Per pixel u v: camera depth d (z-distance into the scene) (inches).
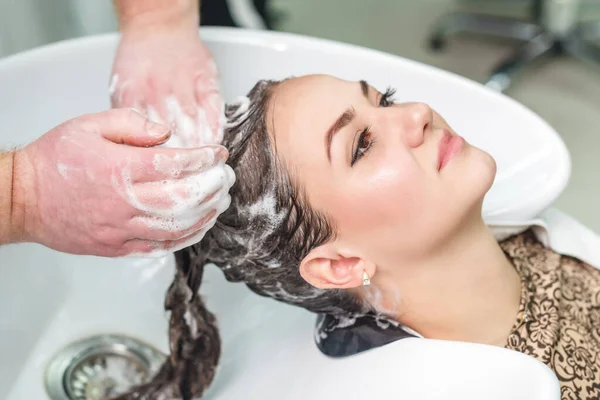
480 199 26.9
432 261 27.2
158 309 32.5
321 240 27.0
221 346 31.6
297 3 99.7
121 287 32.6
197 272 29.3
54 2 44.3
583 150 70.4
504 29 86.9
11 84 29.7
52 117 31.0
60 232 22.3
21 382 29.4
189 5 32.0
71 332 31.4
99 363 31.1
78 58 31.3
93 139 21.3
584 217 62.5
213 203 21.8
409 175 25.7
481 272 28.2
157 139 21.4
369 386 25.5
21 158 21.8
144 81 30.0
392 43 91.0
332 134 26.5
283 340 30.9
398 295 28.3
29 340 30.2
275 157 26.7
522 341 27.7
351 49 33.7
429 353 24.6
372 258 27.0
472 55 88.0
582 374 26.9
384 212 25.9
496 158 32.9
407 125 26.7
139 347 31.8
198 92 30.1
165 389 30.4
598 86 80.5
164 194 20.9
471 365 23.1
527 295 29.1
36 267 30.5
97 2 46.0
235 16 56.9
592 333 28.7
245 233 27.2
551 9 82.7
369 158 26.3
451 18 89.0
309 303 29.4
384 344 26.9
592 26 85.5
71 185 21.2
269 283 29.3
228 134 27.7
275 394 28.3
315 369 28.1
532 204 30.7
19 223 22.1
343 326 28.4
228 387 30.1
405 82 33.6
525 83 81.3
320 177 26.2
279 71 33.8
